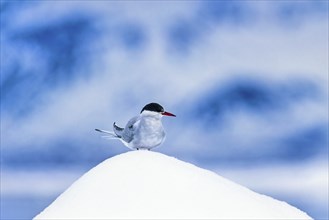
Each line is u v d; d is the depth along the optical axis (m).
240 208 12.07
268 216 12.13
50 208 12.72
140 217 11.35
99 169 13.29
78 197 12.43
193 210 11.59
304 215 13.54
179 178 12.59
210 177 13.21
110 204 11.87
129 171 12.81
